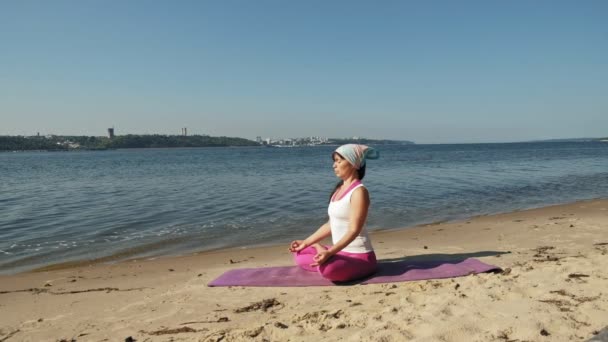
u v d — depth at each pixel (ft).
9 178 88.99
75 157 254.06
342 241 17.29
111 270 23.17
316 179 76.84
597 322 11.24
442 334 10.95
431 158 166.91
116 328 13.99
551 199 49.78
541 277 15.57
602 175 79.51
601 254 19.86
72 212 42.93
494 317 11.89
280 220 37.96
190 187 65.46
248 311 14.93
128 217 39.93
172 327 13.80
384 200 49.24
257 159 183.73
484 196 52.13
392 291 16.01
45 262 25.66
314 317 13.42
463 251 23.50
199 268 22.67
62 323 14.74
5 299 17.97
